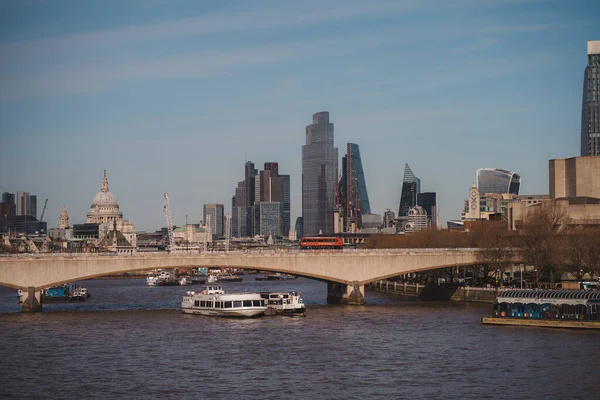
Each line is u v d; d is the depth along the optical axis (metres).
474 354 177.12
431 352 180.50
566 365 164.00
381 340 198.75
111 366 168.75
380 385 149.62
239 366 167.50
